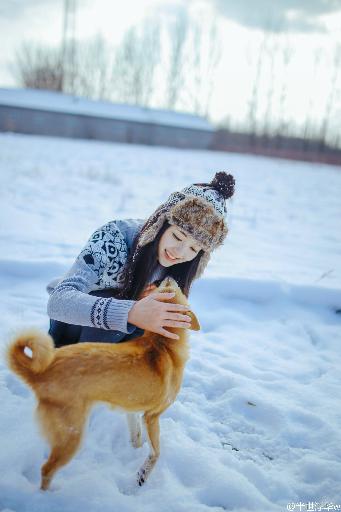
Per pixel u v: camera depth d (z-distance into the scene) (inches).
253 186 623.5
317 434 105.5
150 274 99.2
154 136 1784.0
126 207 365.1
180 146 1827.0
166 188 497.0
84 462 90.6
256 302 186.9
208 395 120.8
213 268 217.2
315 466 94.0
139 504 80.6
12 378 115.1
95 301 84.9
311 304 185.9
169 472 90.0
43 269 186.1
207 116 2439.7
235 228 336.5
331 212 459.8
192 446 97.1
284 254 266.8
